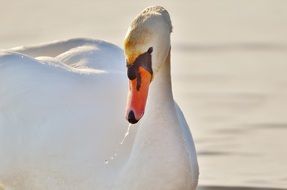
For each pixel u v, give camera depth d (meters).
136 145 12.78
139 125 12.92
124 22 24.45
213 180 16.17
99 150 13.19
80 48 14.36
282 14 25.66
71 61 14.18
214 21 25.12
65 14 25.39
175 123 12.71
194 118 18.75
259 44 23.12
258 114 18.92
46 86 13.60
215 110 19.16
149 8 12.34
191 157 13.51
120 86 13.65
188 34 24.02
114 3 26.48
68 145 13.27
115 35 23.20
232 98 19.75
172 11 26.00
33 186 13.51
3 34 23.39
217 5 26.72
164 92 12.66
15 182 13.62
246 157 17.05
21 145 13.43
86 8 26.03
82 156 13.19
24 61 13.84
